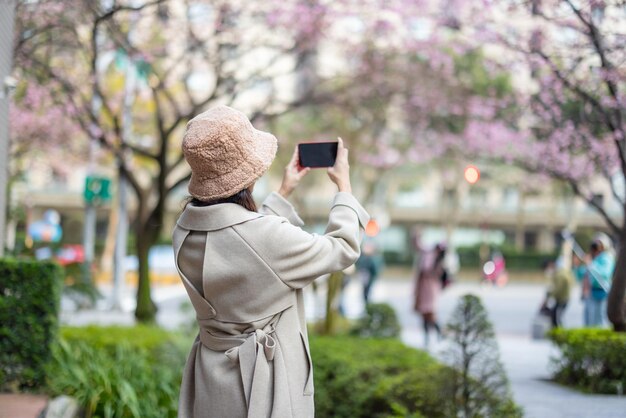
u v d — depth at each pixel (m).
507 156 14.52
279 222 3.29
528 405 8.91
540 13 9.92
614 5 9.11
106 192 22.19
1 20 9.13
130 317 20.28
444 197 51.03
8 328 7.95
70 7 12.34
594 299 15.63
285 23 14.88
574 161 12.68
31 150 20.78
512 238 60.34
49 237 34.16
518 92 13.45
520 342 17.59
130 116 20.00
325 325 13.38
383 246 60.84
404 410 7.15
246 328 3.28
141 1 14.05
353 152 27.12
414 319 23.53
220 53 15.14
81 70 16.42
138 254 14.99
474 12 11.84
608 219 11.20
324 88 19.45
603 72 9.48
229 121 3.28
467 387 7.06
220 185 3.31
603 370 10.15
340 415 8.47
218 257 3.27
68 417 6.70
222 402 3.26
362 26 17.30
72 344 9.88
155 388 8.20
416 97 18.75
